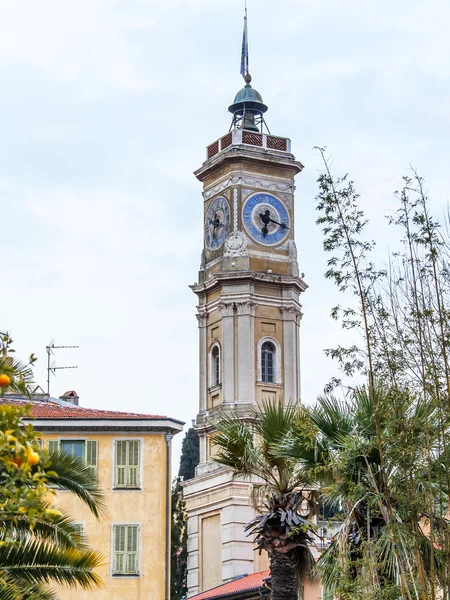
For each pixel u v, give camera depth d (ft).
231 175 311.06
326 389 117.80
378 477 113.70
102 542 185.37
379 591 107.14
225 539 284.61
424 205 117.08
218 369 304.91
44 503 68.39
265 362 302.86
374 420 112.98
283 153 314.55
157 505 187.93
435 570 110.63
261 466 125.08
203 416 304.09
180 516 319.68
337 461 112.37
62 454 119.65
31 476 63.00
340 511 119.24
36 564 109.29
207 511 293.23
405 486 110.11
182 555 317.63
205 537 294.25
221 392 299.79
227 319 302.04
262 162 312.71
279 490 125.59
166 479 189.37
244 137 313.53
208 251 315.17
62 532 111.86
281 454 119.96
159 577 185.37
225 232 310.65
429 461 108.88
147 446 189.57
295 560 126.31
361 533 111.96
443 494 112.16
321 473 116.98
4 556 107.96
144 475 188.55
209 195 318.45
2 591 101.96
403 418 110.52
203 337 310.04
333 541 114.73
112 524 186.39
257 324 303.07
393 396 111.45
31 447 61.41
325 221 119.44
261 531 125.29
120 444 189.26
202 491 295.28
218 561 288.51
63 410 195.72
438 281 115.34
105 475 187.62
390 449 110.73
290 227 313.32
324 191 120.16
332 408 117.39
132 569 185.06
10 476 63.72
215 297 307.78
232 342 300.40
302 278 310.24
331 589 112.98
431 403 112.57
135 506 187.52
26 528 110.22
